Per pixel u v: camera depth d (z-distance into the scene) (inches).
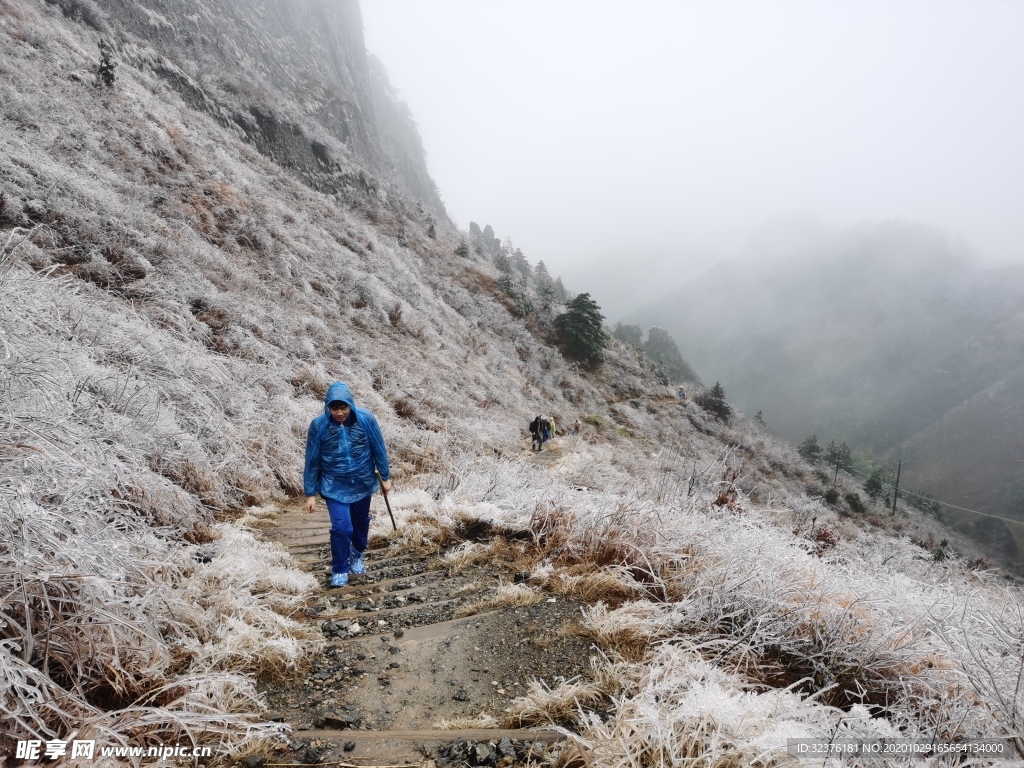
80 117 580.1
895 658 101.4
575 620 121.6
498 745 79.4
